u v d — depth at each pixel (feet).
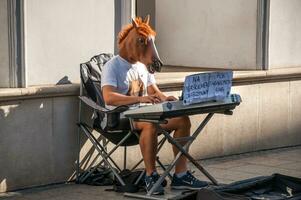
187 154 26.17
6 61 26.32
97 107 26.68
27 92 26.35
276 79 35.50
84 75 27.50
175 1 37.17
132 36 26.63
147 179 26.05
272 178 22.00
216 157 33.32
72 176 28.25
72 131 28.07
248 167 31.42
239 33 35.45
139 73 27.45
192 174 27.91
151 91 28.04
